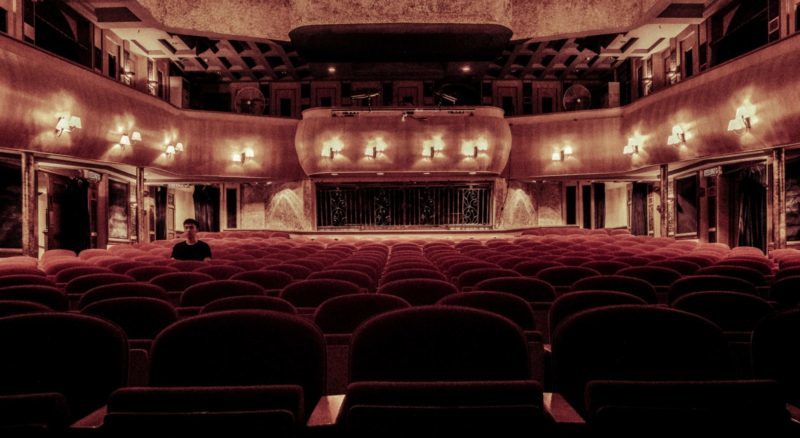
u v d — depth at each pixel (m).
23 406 1.67
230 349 2.19
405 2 17.28
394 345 2.20
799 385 2.14
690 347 2.22
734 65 13.56
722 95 13.80
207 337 2.20
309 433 1.96
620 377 2.22
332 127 19.78
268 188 23.38
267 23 18.56
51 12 14.93
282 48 20.23
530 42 19.05
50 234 15.53
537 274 5.46
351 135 19.72
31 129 12.24
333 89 24.12
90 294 4.03
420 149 19.67
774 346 2.20
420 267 6.25
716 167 16.12
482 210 21.31
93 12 16.48
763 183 14.20
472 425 1.58
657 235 21.69
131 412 1.65
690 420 1.60
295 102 24.30
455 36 17.59
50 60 13.02
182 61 22.45
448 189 21.38
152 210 22.73
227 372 2.18
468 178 20.69
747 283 4.29
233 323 2.21
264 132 21.31
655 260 7.18
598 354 2.23
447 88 24.02
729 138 13.77
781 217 12.53
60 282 5.81
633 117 18.69
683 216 19.05
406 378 2.18
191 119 20.06
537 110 24.61
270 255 9.16
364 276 5.29
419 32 17.30
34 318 2.19
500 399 1.66
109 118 14.98
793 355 2.16
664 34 18.45
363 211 21.45
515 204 22.84
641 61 21.44
